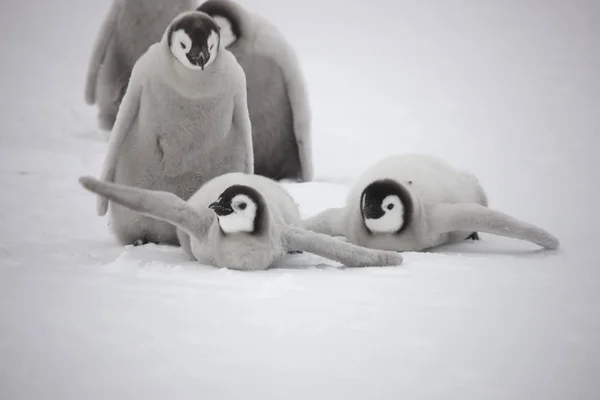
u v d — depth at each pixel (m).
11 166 20.31
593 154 24.50
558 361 8.44
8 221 15.35
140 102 14.06
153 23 22.12
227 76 14.05
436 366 8.27
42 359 8.18
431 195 13.90
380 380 7.93
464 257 13.09
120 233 14.22
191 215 12.26
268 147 19.58
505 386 7.86
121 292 10.41
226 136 14.38
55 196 17.59
